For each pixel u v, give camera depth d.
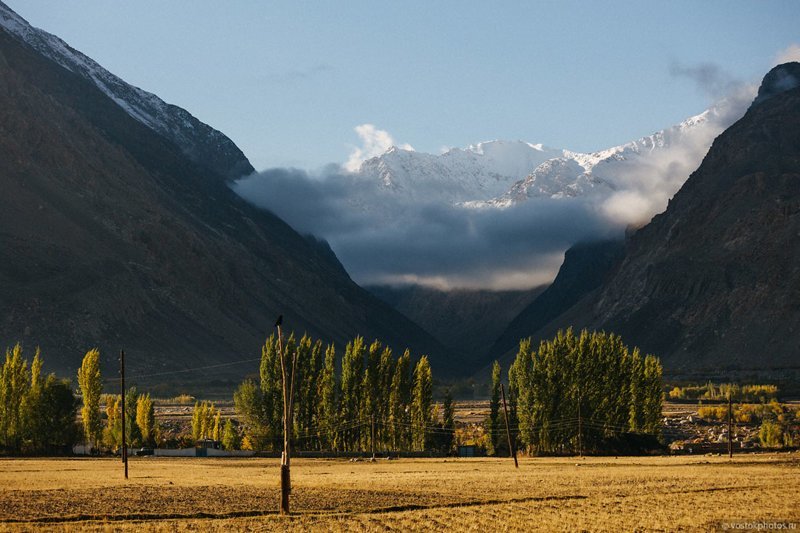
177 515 64.62
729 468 109.81
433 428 157.25
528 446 146.62
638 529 59.88
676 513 66.94
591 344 149.12
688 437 191.00
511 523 61.97
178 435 185.75
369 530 58.56
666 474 99.94
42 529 57.44
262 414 152.75
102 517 63.25
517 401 150.50
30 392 142.62
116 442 152.00
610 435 147.88
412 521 62.62
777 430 168.62
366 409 152.88
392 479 93.62
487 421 155.62
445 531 58.56
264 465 122.12
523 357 148.25
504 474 101.31
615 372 149.62
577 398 146.38
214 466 118.69
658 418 153.50
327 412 152.75
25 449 141.62
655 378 153.50
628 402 151.38
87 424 150.00
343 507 69.75
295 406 153.25
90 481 88.19
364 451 151.75
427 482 89.50
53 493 75.94
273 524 60.62
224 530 57.97
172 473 102.38
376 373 153.88
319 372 154.75
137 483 86.62
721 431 197.12
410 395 155.62
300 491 79.88
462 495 77.50
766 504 72.31
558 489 82.81
